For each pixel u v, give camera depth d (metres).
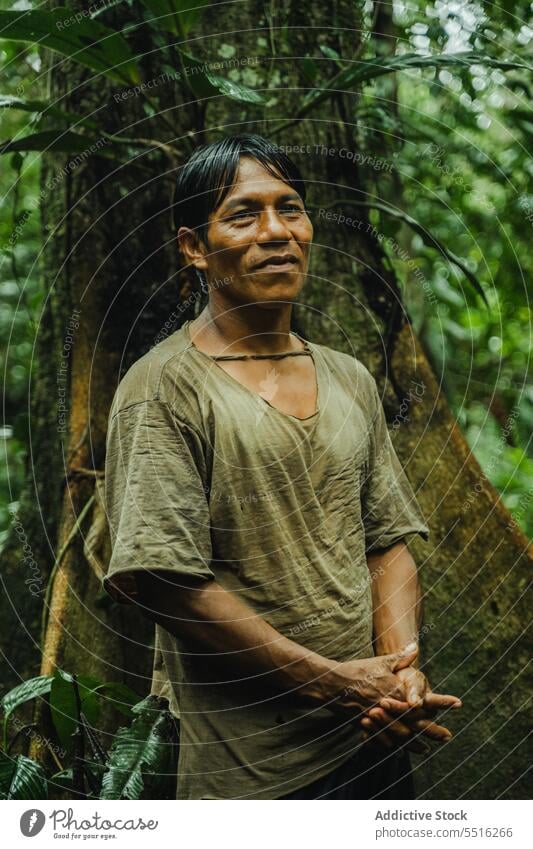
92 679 2.10
